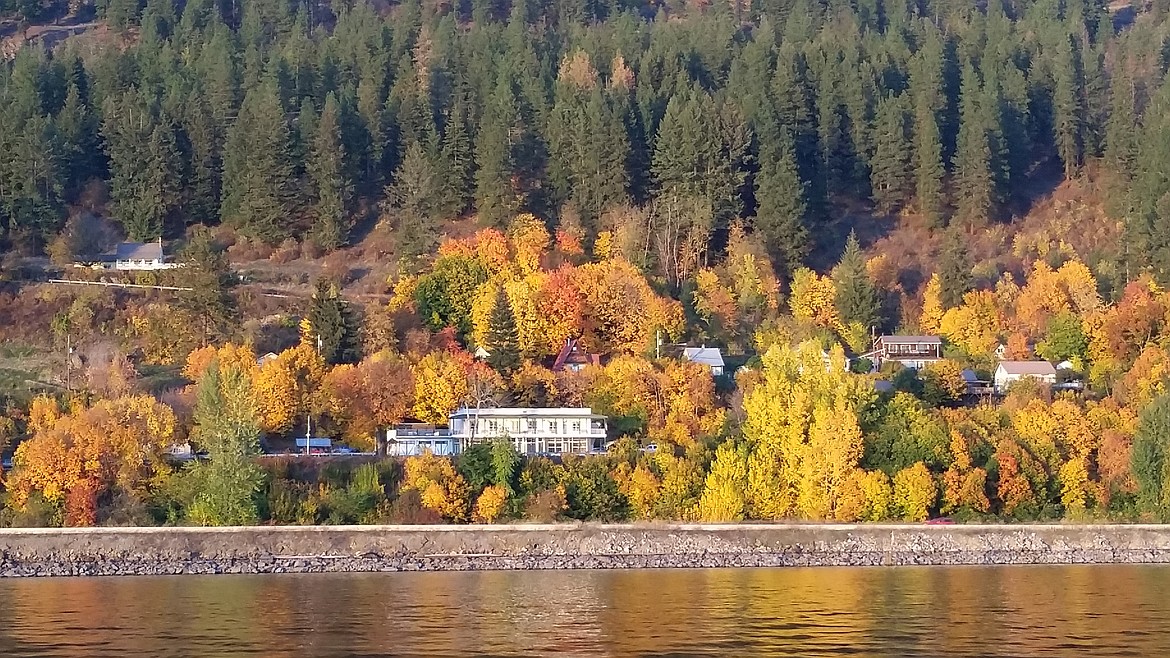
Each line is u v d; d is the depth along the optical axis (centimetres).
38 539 11512
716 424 14175
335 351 15712
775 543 12000
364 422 14375
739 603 8900
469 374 14850
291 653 7081
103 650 7169
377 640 7475
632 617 8262
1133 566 11494
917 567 11438
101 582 10562
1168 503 12688
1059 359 16500
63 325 16788
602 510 12569
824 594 9350
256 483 12312
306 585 10219
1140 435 13088
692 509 12688
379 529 11869
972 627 7831
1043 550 12025
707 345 17025
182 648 7225
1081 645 7244
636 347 16425
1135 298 16550
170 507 12519
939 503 12838
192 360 15375
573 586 9988
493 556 11725
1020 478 12938
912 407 13588
